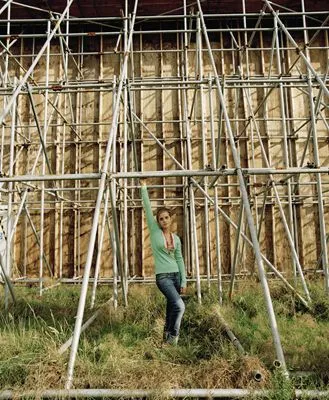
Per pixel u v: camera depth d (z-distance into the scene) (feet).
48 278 30.78
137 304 20.25
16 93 17.02
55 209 33.24
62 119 33.30
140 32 27.99
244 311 20.22
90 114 35.06
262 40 35.58
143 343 14.80
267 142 34.01
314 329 17.29
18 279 30.63
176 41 35.81
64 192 33.60
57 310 20.65
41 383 11.07
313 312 20.22
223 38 35.70
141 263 32.50
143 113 34.88
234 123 34.24
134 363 12.57
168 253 15.23
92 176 14.87
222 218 33.17
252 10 34.06
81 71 35.42
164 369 11.94
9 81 32.24
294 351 14.11
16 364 11.78
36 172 33.60
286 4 33.45
